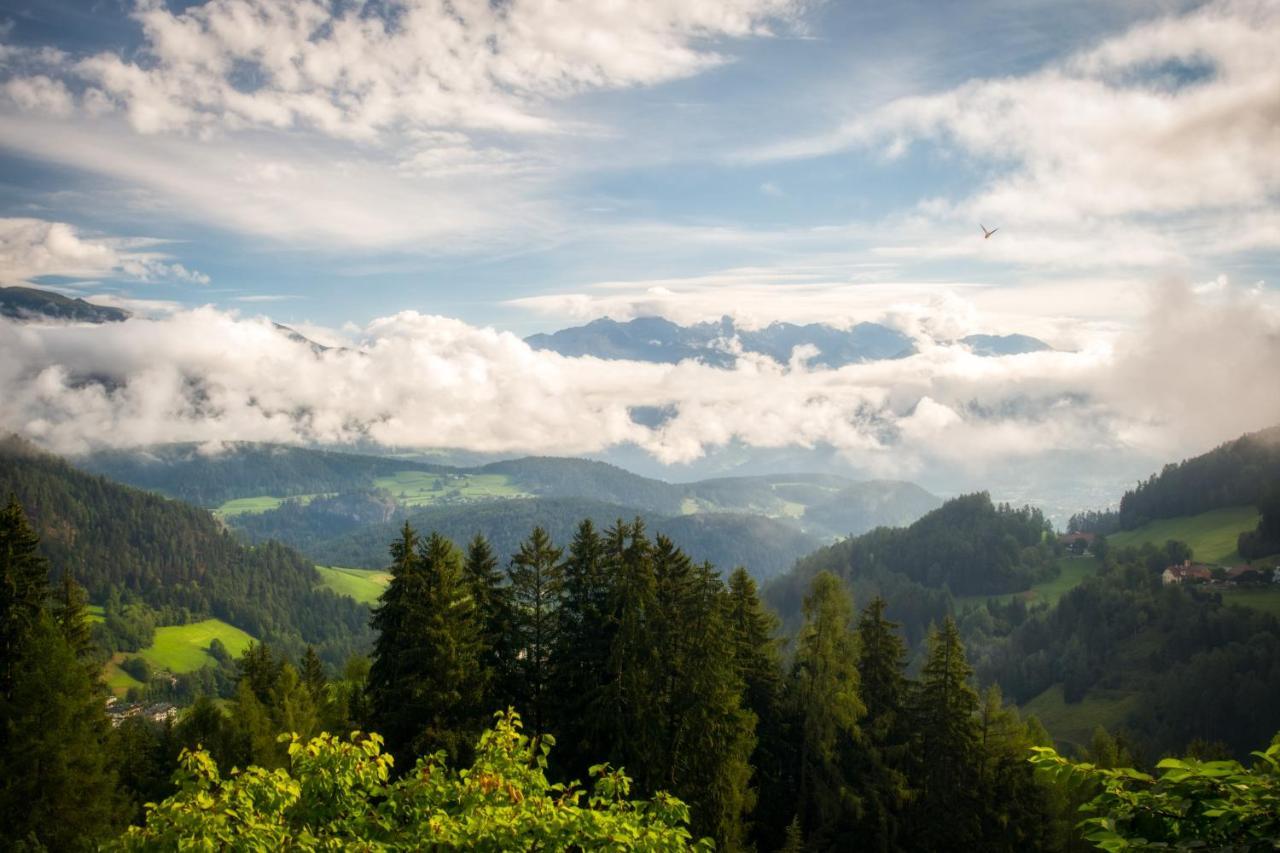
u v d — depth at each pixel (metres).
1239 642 173.50
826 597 51.50
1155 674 179.12
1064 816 54.38
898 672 54.06
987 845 49.44
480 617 44.19
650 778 40.34
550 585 46.06
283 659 67.88
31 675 38.97
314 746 14.48
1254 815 8.57
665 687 42.66
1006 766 52.28
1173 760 9.34
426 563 41.59
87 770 40.03
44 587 44.00
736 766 43.06
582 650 44.16
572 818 13.73
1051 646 198.50
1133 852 8.93
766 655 53.69
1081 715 174.12
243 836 12.33
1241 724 147.75
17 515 42.75
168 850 12.08
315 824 14.10
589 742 41.56
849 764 49.91
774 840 49.62
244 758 53.66
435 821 13.28
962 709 50.09
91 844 35.00
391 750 40.28
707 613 44.09
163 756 62.34
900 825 49.16
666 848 14.02
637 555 44.75
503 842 13.20
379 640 42.78
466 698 40.84
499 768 15.23
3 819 37.22
